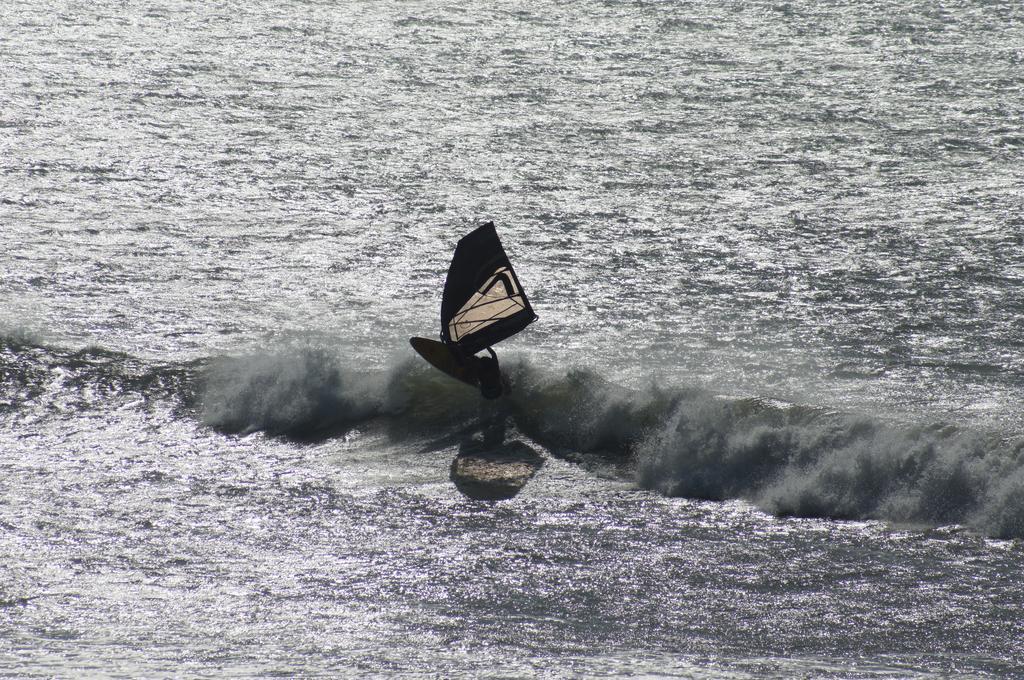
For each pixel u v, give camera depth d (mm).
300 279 57812
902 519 33094
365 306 54375
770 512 34000
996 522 32281
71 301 53688
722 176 76750
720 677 22375
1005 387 43656
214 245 62750
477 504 34969
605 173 77562
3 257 59438
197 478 37281
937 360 46656
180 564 30688
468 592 28859
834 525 33031
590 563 30703
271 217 68000
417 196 72438
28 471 37625
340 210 69500
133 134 85500
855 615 27469
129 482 36844
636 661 23766
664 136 86562
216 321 51969
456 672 22047
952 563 30375
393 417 41938
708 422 38312
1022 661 24703
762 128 88625
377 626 26516
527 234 65375
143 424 41750
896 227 65750
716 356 47750
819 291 55688
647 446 38344
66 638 25438
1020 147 82438
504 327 42469
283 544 32031
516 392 42562
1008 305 53156
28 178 73875
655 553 31375
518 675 21844
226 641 25219
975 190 72875
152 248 61906
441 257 61625
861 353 47719
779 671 23203
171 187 73312
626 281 57594
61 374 45375
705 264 60094
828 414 38656
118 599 28266
